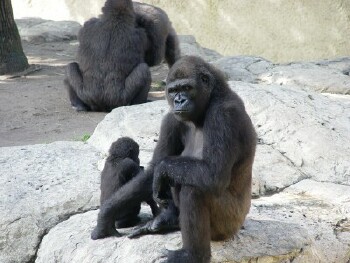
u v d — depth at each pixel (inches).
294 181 508.4
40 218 442.9
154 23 829.8
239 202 360.8
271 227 398.0
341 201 470.3
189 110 346.3
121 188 385.1
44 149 572.1
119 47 780.6
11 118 759.7
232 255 362.3
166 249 352.5
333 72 826.8
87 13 1449.3
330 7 1222.9
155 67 1031.0
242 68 897.5
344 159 529.3
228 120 341.7
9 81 936.3
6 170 514.3
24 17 1414.9
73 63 812.0
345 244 421.4
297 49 1266.0
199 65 353.7
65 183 484.1
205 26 1343.5
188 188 338.0
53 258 396.8
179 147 387.2
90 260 370.9
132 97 786.2
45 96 857.5
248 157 354.9
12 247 434.3
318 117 583.8
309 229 426.0
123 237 384.2
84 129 716.0
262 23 1289.4
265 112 581.6
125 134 565.3
